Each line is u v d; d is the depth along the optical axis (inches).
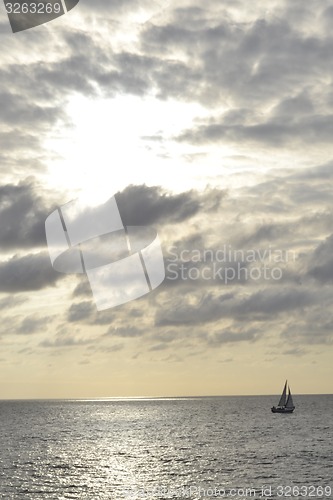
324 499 2103.8
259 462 3038.9
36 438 4552.2
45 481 2527.1
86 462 3134.8
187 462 3105.3
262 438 4414.4
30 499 2156.7
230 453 3467.0
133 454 3489.2
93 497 2194.9
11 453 3511.3
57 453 3540.8
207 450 3654.0
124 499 2151.8
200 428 5541.3
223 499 2135.8
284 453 3437.5
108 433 5054.1
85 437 4658.0
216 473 2709.2
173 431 5201.8
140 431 5231.3
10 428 5620.1
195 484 2436.0
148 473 2748.5
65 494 2251.5
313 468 2807.6
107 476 2672.2
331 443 3993.6
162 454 3474.4
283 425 5812.0
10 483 2466.8
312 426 5629.9
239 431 5088.6
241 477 2588.6
